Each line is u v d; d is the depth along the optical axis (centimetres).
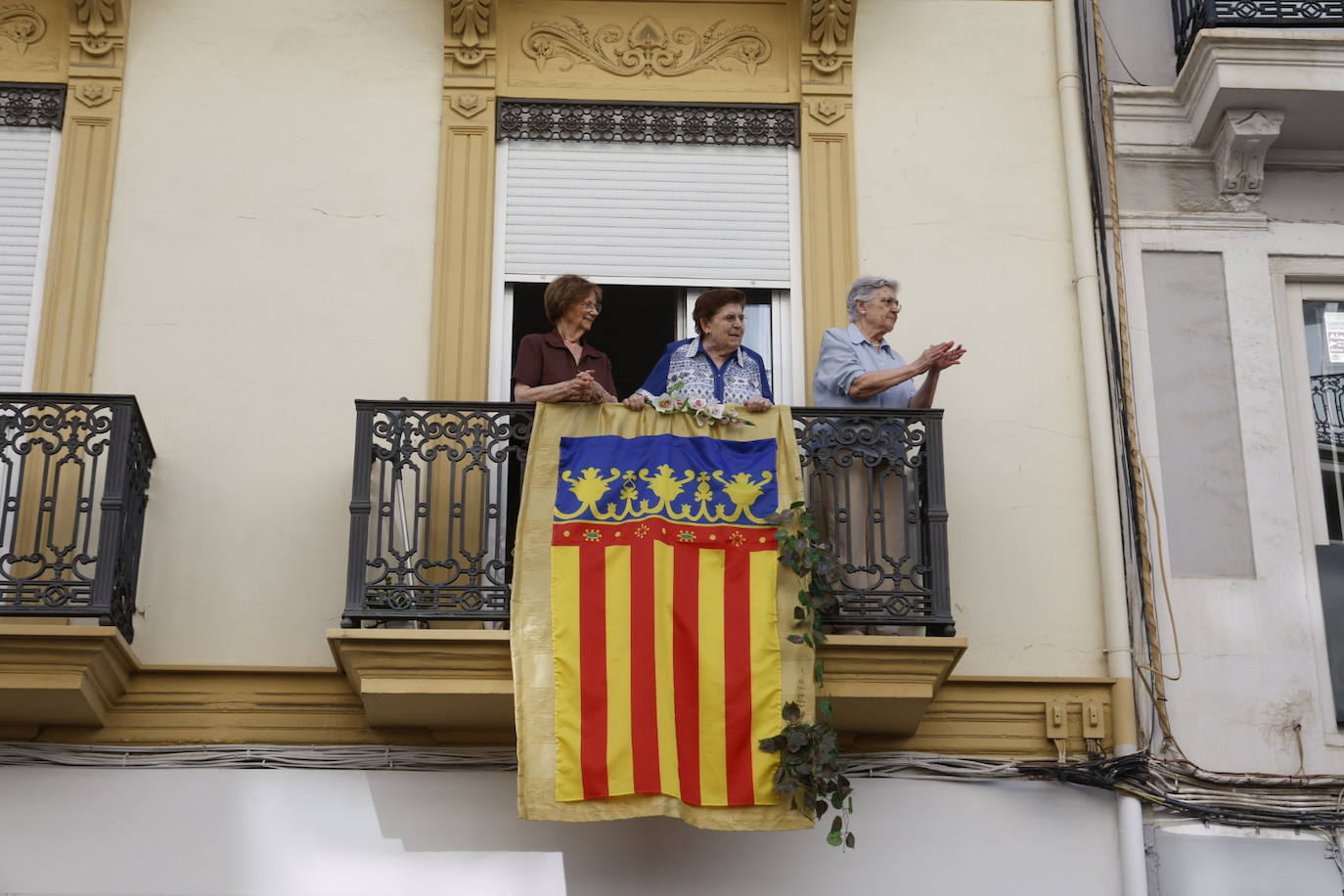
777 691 812
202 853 841
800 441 865
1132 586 911
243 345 939
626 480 838
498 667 824
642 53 1012
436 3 1013
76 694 821
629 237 984
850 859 854
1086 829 866
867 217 980
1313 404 965
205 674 868
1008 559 918
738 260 984
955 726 881
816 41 1009
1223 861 863
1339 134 991
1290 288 987
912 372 858
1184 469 938
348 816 851
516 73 1005
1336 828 870
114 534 832
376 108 990
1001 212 984
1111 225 981
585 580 821
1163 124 1000
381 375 939
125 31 989
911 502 873
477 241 966
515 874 843
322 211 967
